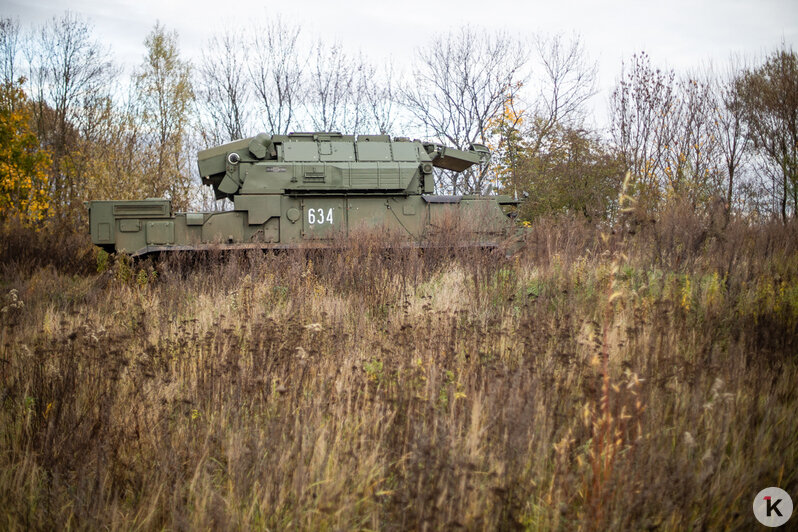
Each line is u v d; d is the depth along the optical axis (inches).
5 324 307.3
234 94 1179.3
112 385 250.2
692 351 285.1
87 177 1040.8
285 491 195.5
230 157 564.4
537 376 243.6
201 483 202.7
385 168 568.7
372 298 408.5
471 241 510.9
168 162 1133.1
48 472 210.5
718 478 191.2
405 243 509.0
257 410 242.2
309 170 562.9
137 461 215.5
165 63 1266.0
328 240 519.5
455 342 290.2
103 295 461.4
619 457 197.3
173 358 290.7
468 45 1218.6
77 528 187.2
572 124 1040.2
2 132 844.6
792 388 250.5
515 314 353.7
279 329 304.8
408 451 209.5
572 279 402.3
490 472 190.7
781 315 312.7
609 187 824.9
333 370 265.4
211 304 410.6
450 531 167.8
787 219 566.9
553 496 189.8
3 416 234.2
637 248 423.8
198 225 557.6
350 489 193.2
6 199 827.4
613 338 288.7
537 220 734.5
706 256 423.2
